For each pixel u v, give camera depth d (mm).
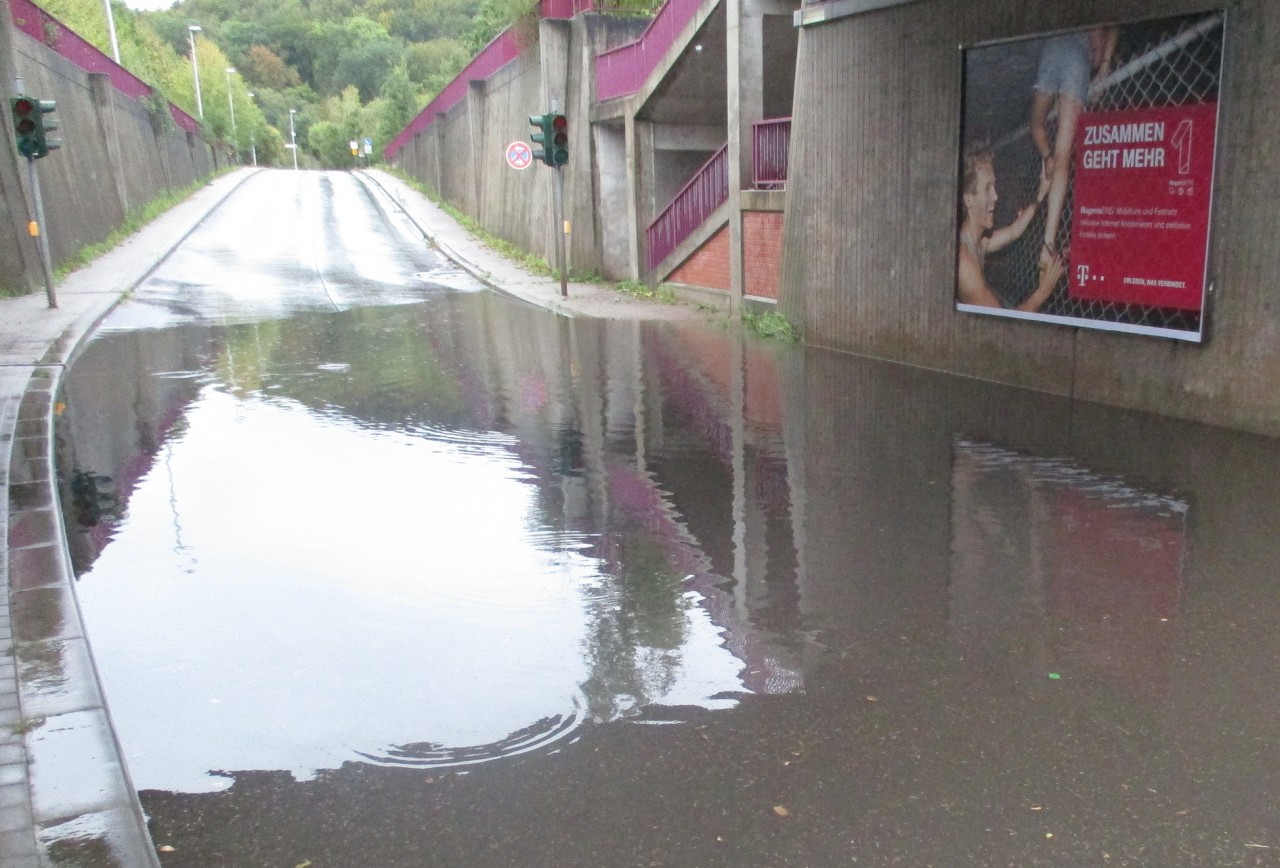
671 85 19719
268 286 22266
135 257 25281
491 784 3838
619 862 3369
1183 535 6441
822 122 13812
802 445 8836
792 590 5680
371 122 102250
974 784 3795
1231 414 8953
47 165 23219
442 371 12680
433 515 7090
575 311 18250
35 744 3959
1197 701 4406
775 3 16531
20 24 24109
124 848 3320
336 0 153250
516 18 29156
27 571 5844
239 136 87688
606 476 8000
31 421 9695
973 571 5914
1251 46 8352
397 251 30469
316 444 9070
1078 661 4785
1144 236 9398
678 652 4922
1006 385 11156
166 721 4336
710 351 14031
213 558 6281
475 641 5078
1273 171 8320
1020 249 10758
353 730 4242
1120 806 3658
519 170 29234
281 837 3541
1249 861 3357
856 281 13445
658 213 21422
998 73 10750
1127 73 9336
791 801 3695
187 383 11914
